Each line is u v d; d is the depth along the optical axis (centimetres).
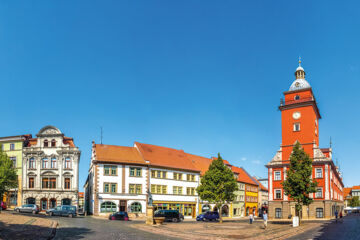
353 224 4272
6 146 6462
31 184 6288
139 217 5597
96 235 2683
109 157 6181
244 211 9081
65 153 6375
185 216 6969
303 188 4550
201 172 7669
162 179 6681
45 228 2833
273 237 2769
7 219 3120
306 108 6794
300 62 7444
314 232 3197
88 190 7150
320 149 7162
